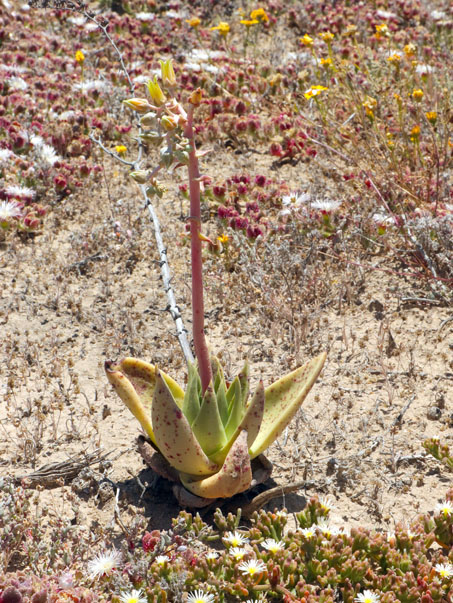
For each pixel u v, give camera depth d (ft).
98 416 15.48
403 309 18.86
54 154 25.36
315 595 10.90
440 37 37.96
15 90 31.09
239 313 19.06
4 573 11.32
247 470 11.88
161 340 18.19
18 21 40.63
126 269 20.99
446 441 14.57
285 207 22.47
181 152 10.47
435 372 16.53
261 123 29.48
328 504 12.26
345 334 17.89
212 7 43.04
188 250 21.84
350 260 20.71
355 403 15.71
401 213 22.08
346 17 40.83
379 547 11.55
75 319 18.92
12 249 21.68
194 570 11.12
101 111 29.45
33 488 13.51
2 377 16.65
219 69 33.27
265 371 16.94
